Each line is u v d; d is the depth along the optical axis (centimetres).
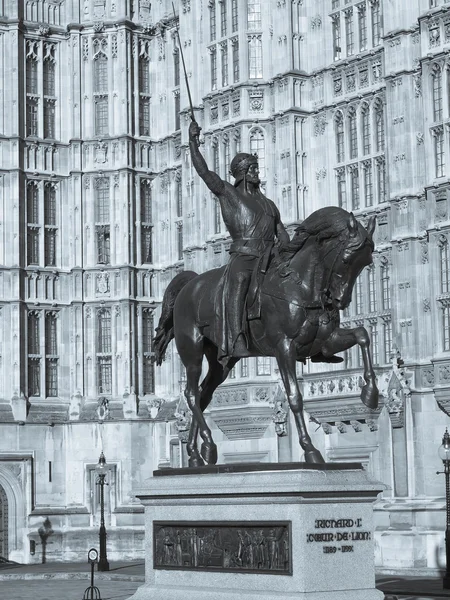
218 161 6550
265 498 2272
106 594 4531
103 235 7338
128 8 7462
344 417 5700
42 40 7375
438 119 5419
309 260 2339
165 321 2730
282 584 2245
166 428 7138
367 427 5669
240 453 6291
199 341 2566
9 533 6881
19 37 7256
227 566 2353
